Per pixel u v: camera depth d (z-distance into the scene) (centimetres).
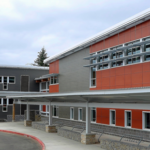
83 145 1555
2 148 1552
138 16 1692
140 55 1689
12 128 2591
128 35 1844
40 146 1616
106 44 2102
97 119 2222
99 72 2159
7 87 4041
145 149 1157
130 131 1800
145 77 1655
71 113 2741
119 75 1905
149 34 1647
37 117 3469
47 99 2145
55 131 2230
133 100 1271
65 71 2872
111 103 1372
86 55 2420
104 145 1439
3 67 4041
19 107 4072
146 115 1692
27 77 4175
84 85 2439
